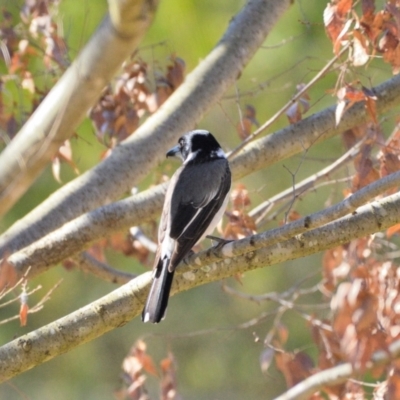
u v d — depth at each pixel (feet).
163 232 30.27
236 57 38.75
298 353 34.73
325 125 36.45
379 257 36.42
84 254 39.70
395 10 28.89
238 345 61.46
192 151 35.12
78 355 62.64
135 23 17.67
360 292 30.81
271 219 38.37
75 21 49.44
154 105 39.01
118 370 62.34
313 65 53.16
